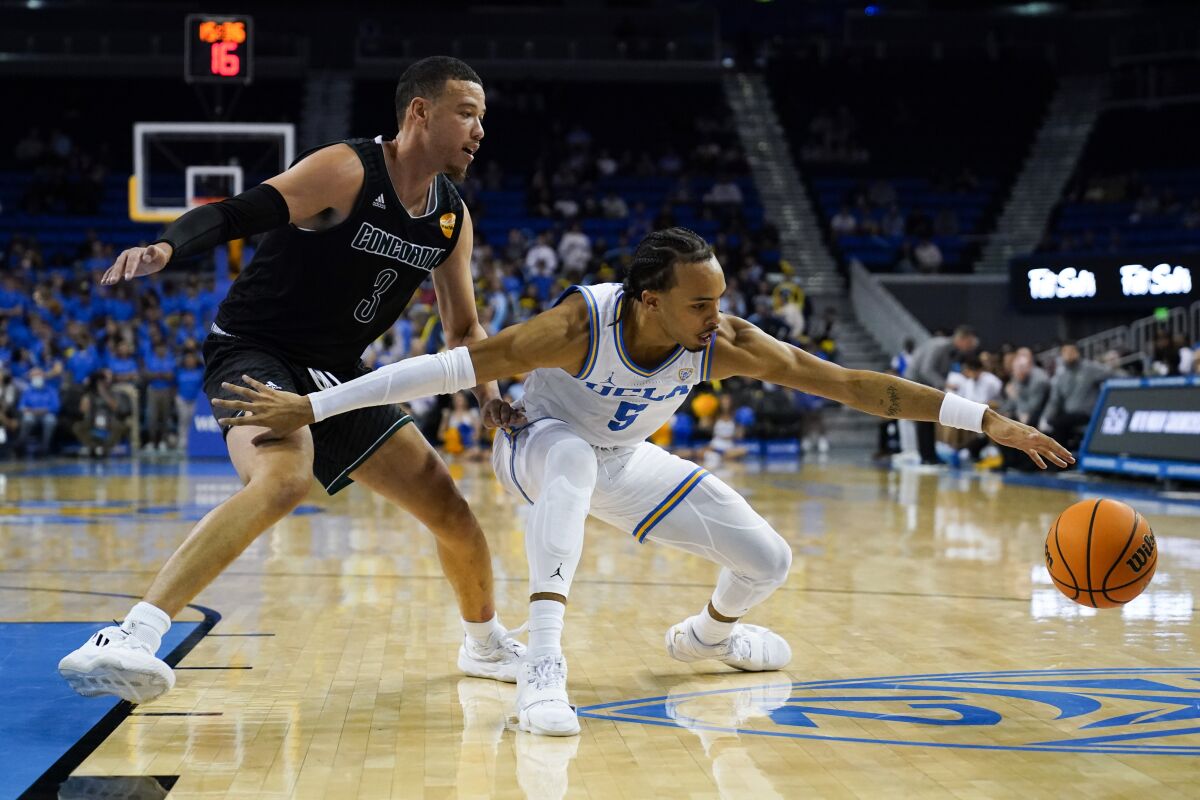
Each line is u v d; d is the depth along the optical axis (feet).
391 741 11.10
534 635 11.97
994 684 13.30
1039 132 96.73
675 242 11.71
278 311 12.55
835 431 72.74
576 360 12.31
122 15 98.58
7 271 70.38
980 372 52.95
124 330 63.62
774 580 13.25
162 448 62.64
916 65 99.81
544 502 12.23
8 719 11.65
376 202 12.12
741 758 10.50
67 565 23.06
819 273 83.97
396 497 13.19
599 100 98.37
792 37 109.70
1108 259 59.26
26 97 93.76
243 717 11.90
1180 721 11.70
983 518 32.60
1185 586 20.54
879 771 10.10
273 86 96.43
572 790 9.62
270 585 20.57
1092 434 45.75
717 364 12.59
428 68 12.16
